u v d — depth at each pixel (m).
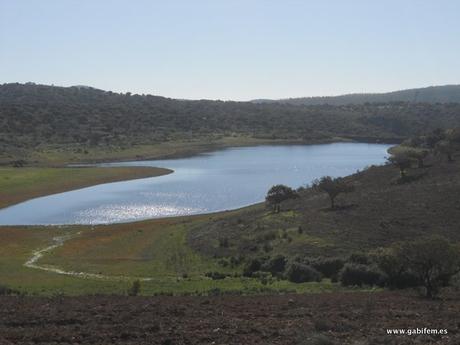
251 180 98.62
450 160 80.56
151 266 41.47
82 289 32.47
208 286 33.28
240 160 136.25
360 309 21.52
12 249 49.66
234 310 21.73
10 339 16.42
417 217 48.12
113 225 61.06
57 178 96.62
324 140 199.50
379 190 65.00
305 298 25.70
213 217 62.53
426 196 56.00
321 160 133.75
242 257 40.81
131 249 48.56
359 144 190.62
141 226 59.41
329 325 17.38
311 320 19.02
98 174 102.88
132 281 35.50
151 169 111.69
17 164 125.06
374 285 32.06
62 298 26.34
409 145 145.12
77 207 73.88
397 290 29.70
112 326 18.22
